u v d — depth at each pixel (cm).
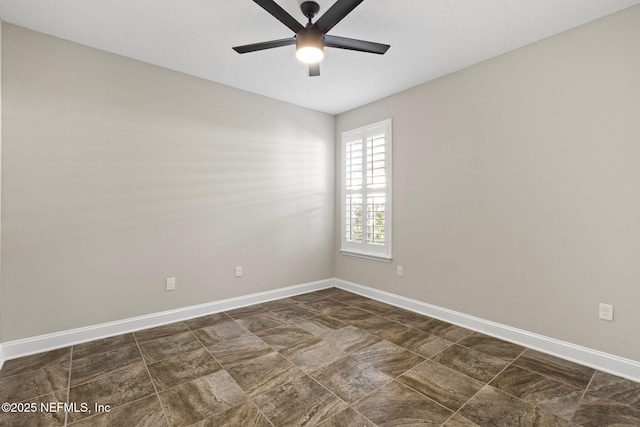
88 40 256
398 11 217
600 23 220
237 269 354
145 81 292
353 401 184
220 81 334
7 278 232
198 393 191
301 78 326
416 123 342
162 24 234
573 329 233
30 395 188
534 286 253
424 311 333
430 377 209
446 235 315
